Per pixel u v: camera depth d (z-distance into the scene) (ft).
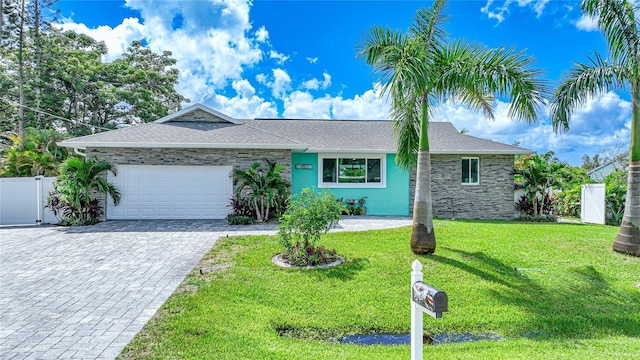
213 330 14.35
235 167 44.04
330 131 58.75
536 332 16.14
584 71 26.63
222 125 50.31
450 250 27.45
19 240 31.09
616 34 25.44
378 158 51.52
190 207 43.65
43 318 15.11
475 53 24.70
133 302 16.99
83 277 20.79
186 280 20.25
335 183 50.83
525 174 51.03
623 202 45.57
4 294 17.98
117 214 42.83
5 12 85.40
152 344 12.98
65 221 38.96
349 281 20.79
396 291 19.63
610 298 19.52
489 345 14.43
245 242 29.63
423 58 23.02
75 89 95.61
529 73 23.04
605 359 12.85
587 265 24.62
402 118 28.60
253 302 17.84
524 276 22.30
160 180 43.27
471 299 18.93
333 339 15.33
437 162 51.44
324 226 24.57
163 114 108.68
